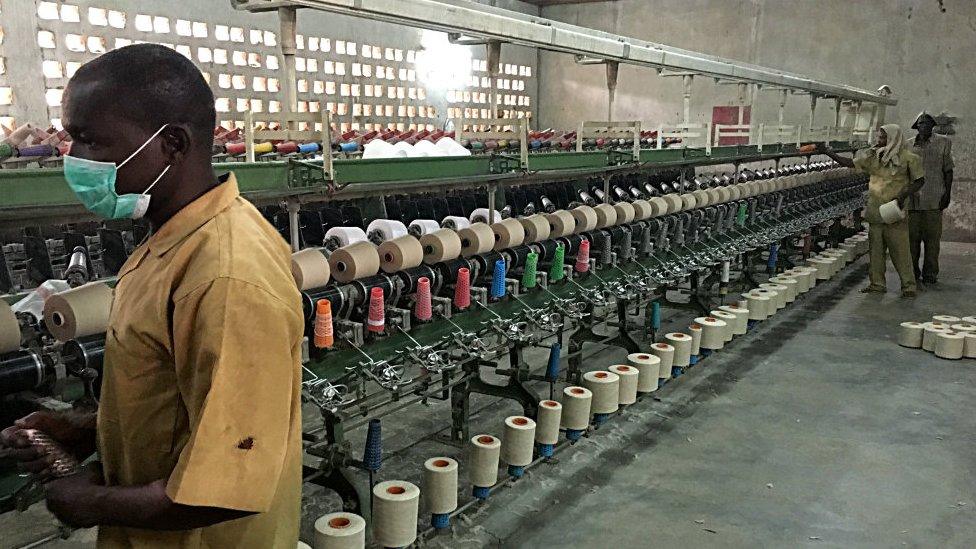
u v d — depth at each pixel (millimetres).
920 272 6832
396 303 2631
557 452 3078
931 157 6184
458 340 2670
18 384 1584
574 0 11352
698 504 2662
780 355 4500
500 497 2699
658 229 4363
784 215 6242
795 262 7148
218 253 861
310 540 2424
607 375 3193
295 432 986
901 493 2756
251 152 2330
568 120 11961
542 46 3625
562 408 3012
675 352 3818
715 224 5105
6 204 1591
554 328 3127
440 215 3574
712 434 3297
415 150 3377
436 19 2799
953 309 5621
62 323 1633
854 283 6617
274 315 857
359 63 8047
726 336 4332
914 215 6328
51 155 3262
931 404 3689
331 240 2607
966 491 2775
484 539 2416
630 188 4938
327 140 2314
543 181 4207
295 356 951
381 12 2539
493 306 3059
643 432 3312
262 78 6973
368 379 2352
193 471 815
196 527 873
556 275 3293
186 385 890
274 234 1000
